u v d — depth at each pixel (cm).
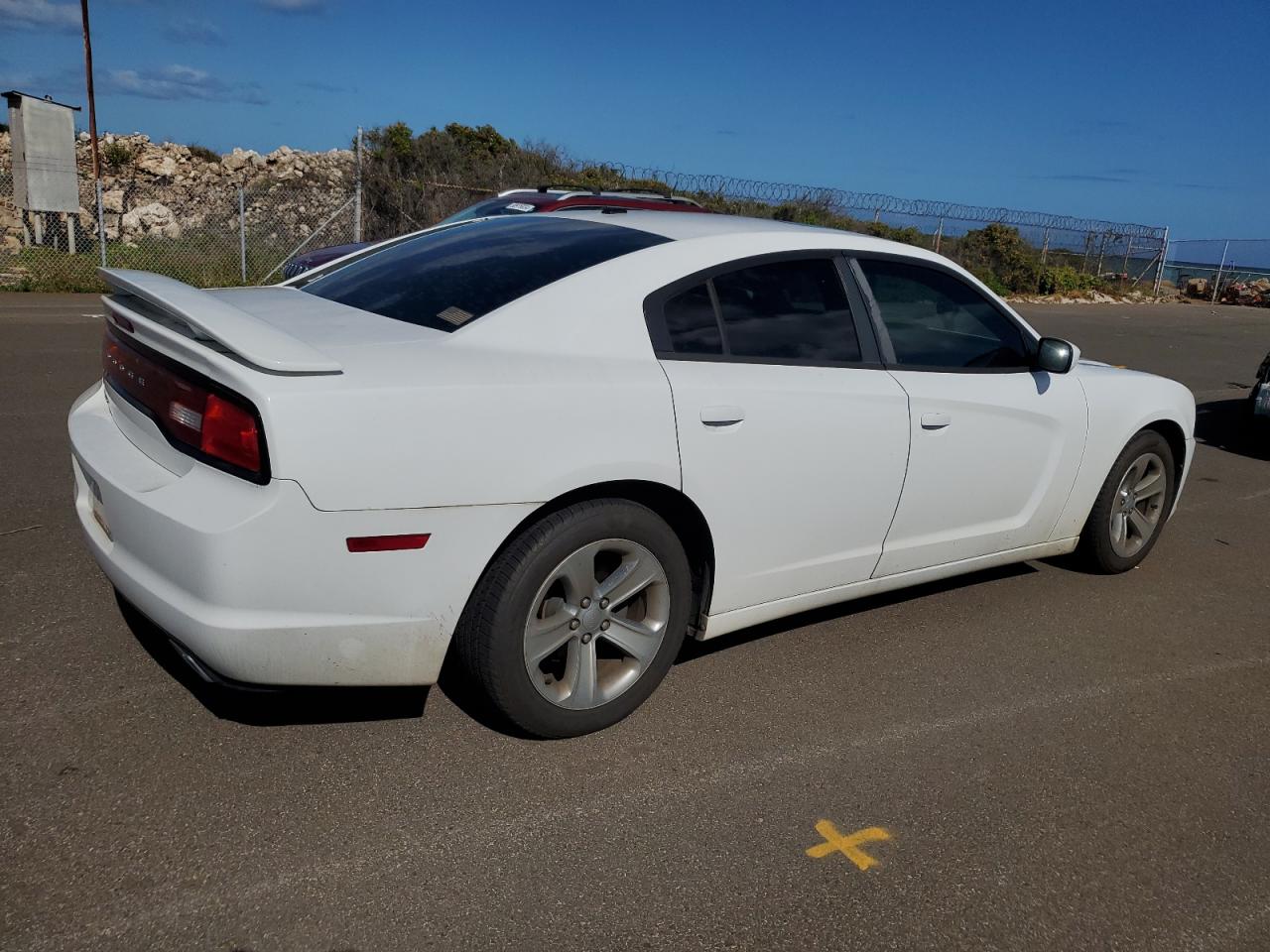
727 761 312
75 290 1464
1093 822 296
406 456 260
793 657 389
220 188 2211
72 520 465
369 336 289
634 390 300
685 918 241
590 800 285
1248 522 644
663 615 323
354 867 249
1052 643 423
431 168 2075
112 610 375
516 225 385
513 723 303
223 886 239
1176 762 335
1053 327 1927
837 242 377
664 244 338
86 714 306
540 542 286
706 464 316
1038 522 448
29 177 1689
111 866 242
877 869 266
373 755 298
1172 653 424
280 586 254
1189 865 279
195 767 285
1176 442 513
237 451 252
